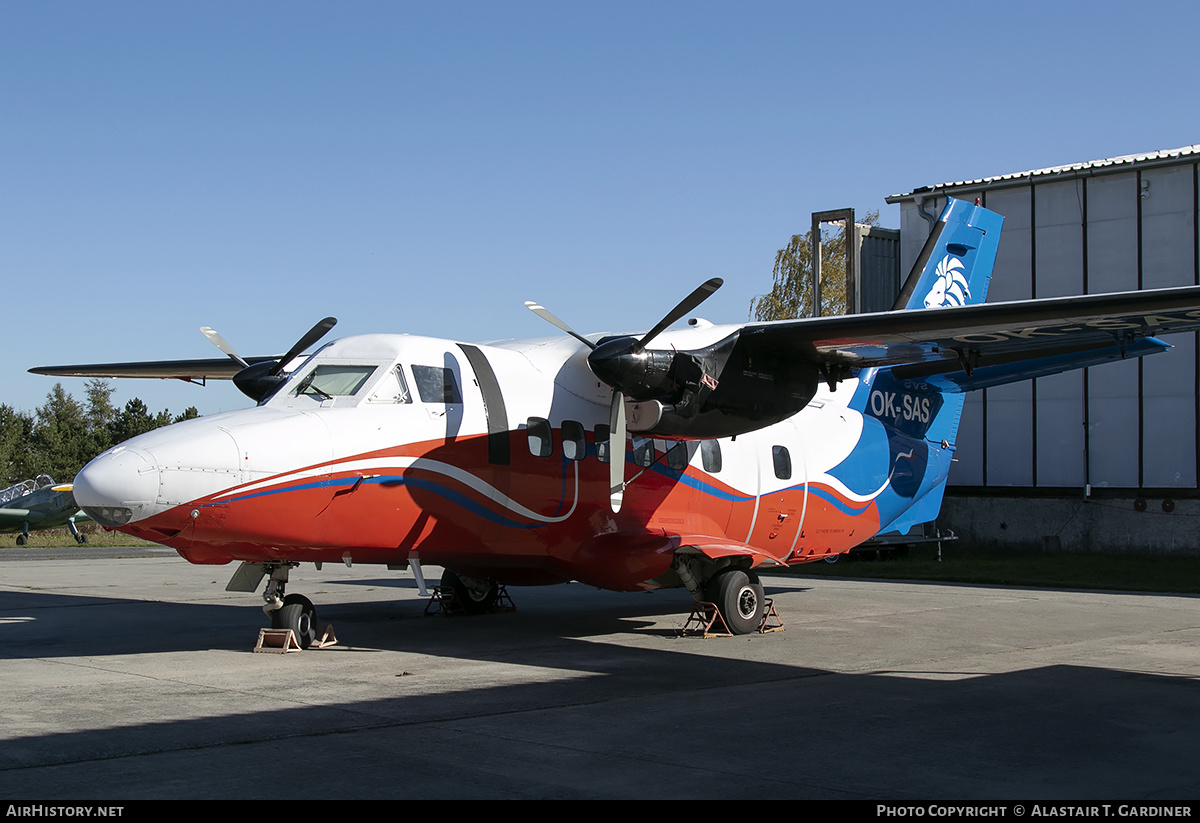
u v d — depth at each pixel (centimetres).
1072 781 570
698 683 875
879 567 2217
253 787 543
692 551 1171
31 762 590
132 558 2595
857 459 1472
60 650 1045
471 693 820
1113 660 1006
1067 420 2420
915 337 1132
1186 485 2269
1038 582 1884
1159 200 2308
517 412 1124
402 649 1071
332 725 695
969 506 2545
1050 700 801
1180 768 599
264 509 937
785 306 4269
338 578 2052
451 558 1133
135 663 959
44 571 2122
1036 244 2459
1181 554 2266
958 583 1925
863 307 2598
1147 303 977
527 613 1419
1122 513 2342
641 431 1130
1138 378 2333
